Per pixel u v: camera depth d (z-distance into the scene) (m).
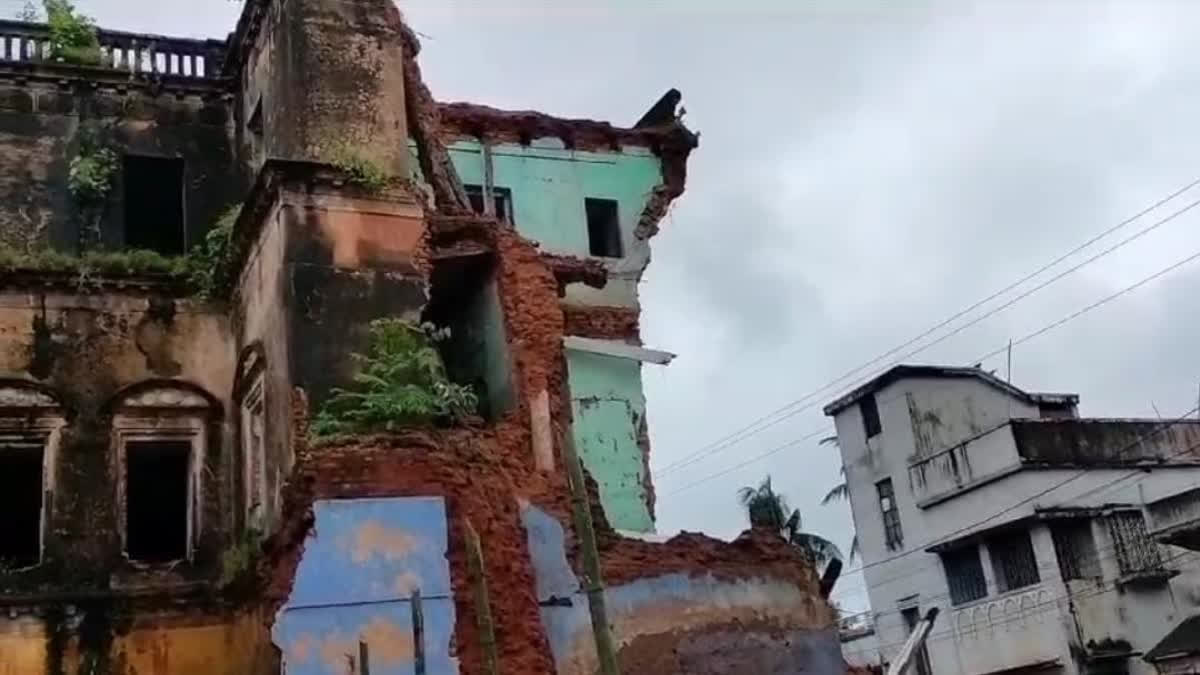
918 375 41.38
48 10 21.73
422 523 15.20
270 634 14.89
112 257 19.50
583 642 16.09
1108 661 33.31
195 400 19.30
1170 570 34.53
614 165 26.94
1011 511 35.72
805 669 18.22
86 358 18.94
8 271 18.69
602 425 23.86
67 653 17.16
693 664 17.12
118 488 18.45
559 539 16.48
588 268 21.72
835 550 45.72
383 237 17.41
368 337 16.72
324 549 14.70
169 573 18.23
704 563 17.89
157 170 21.84
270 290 17.50
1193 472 37.22
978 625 36.22
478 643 14.91
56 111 21.22
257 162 21.39
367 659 14.42
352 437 15.32
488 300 18.64
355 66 18.41
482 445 16.39
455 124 25.27
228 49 22.28
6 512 19.66
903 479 40.31
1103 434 37.03
